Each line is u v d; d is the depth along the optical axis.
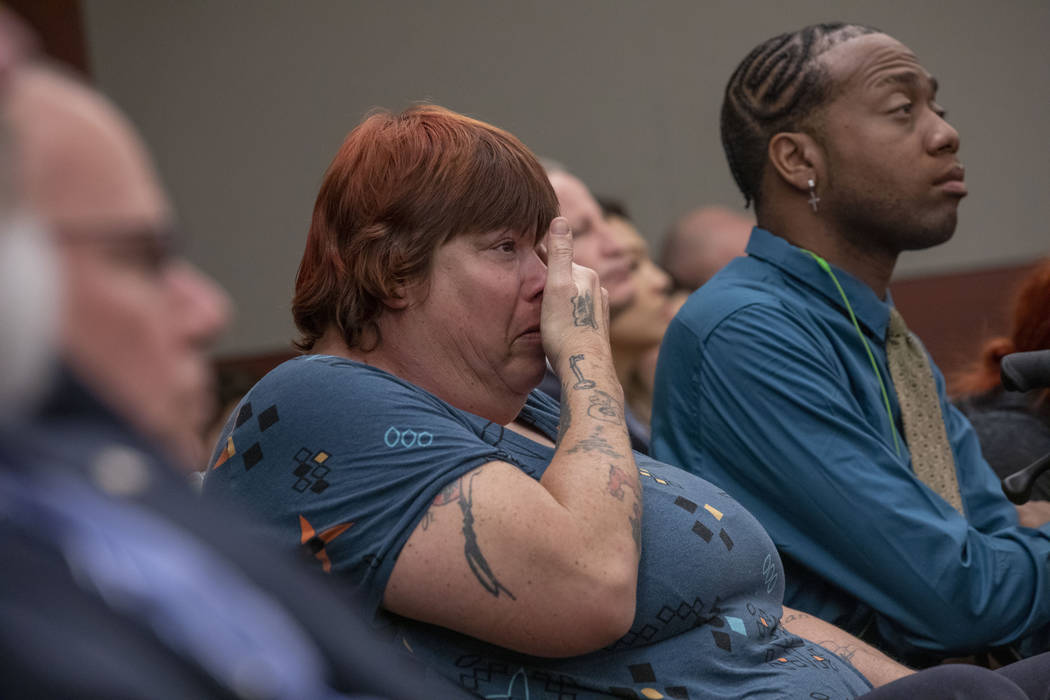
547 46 10.95
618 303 6.44
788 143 4.54
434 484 2.94
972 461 4.73
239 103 10.08
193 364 1.61
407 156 3.30
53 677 1.20
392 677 1.67
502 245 3.36
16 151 1.39
